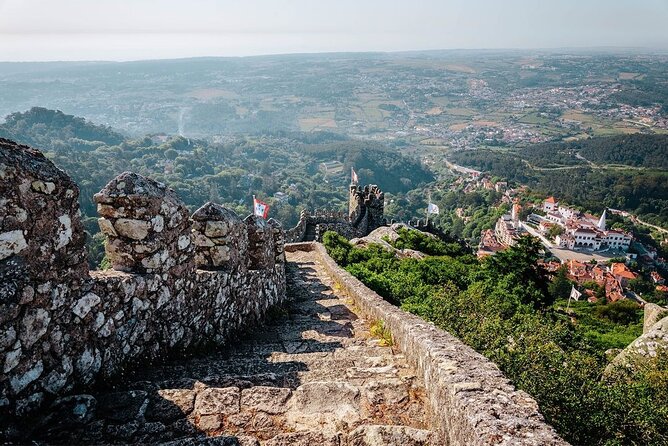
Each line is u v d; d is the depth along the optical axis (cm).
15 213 344
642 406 698
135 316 484
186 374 489
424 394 454
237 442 338
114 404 387
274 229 1041
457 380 372
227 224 715
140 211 496
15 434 334
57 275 383
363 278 1309
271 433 375
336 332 820
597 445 642
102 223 506
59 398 378
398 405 434
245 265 805
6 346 335
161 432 361
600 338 2062
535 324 1184
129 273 494
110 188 498
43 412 364
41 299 366
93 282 424
